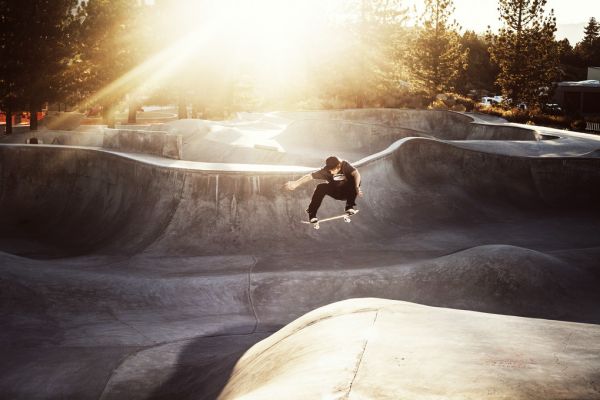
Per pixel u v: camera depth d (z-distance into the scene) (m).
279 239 15.34
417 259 14.13
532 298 10.80
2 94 35.91
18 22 34.72
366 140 32.50
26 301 10.41
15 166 20.98
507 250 11.91
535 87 53.66
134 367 8.38
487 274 11.34
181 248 14.96
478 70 86.62
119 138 21.77
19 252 16.70
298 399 3.16
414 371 3.33
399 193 18.92
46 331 9.61
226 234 15.38
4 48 34.97
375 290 11.64
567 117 44.72
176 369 8.34
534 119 44.16
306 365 4.11
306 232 15.68
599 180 21.22
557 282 11.16
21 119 58.56
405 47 58.62
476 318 4.70
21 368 8.30
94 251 15.86
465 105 49.31
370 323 4.93
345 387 3.21
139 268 13.60
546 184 21.33
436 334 4.20
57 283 11.23
